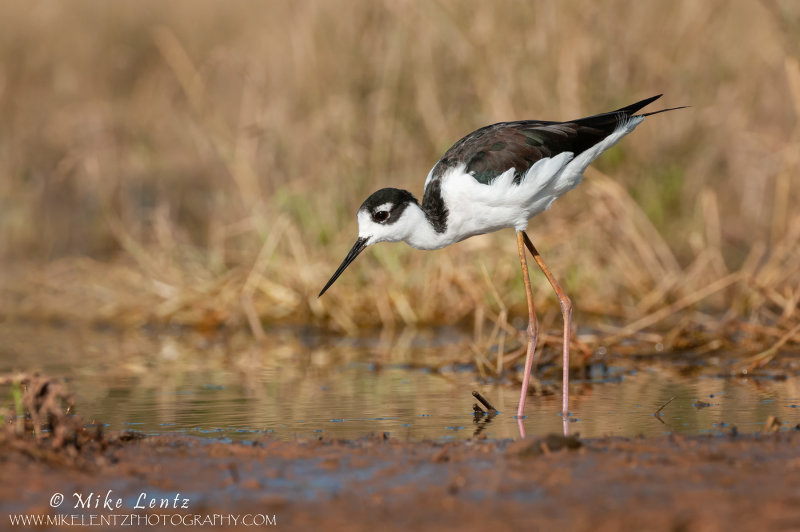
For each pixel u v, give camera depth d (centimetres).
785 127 1537
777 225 1441
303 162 1523
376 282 1402
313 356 1198
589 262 1398
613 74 1469
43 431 757
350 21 1513
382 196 929
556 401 916
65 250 1733
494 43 1451
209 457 697
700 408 866
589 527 539
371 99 1497
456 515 564
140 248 1548
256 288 1436
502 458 677
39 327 1402
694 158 1552
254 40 1781
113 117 1892
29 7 2045
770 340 1174
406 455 693
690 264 1452
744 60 1566
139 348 1256
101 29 2050
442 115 1474
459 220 930
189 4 2069
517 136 916
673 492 594
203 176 1848
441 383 1021
